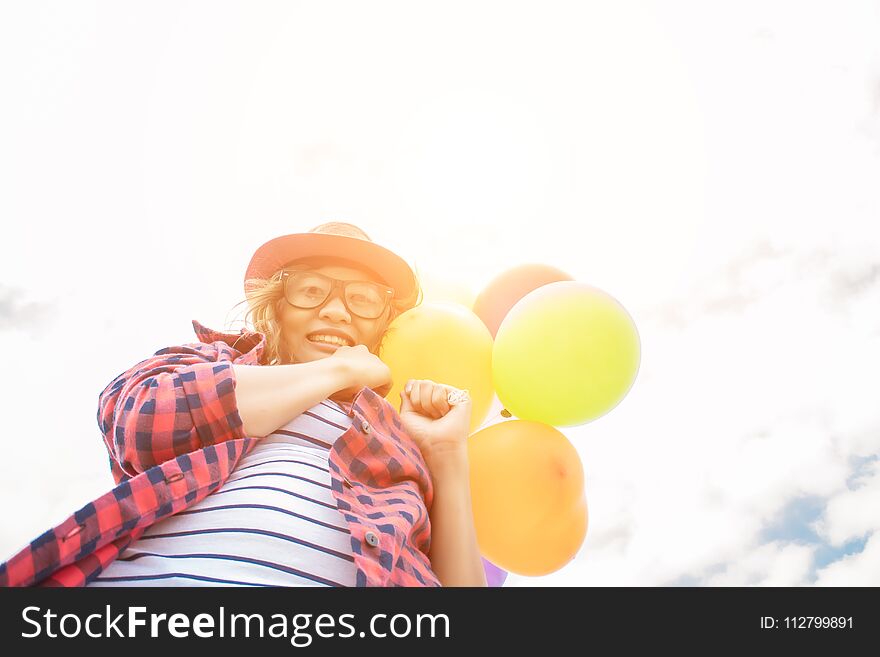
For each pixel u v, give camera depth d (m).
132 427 1.02
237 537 0.92
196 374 1.06
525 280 1.87
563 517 1.49
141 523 0.91
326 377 1.19
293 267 1.46
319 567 0.92
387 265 1.53
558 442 1.57
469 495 1.26
